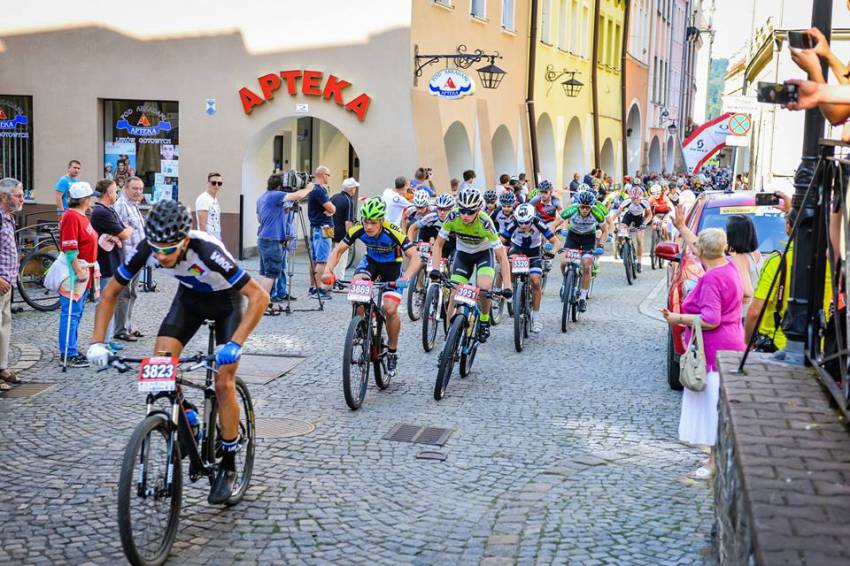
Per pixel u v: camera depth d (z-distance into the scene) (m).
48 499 7.14
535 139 35.16
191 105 25.03
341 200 19.41
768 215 11.94
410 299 15.73
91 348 6.12
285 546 6.35
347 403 9.90
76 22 25.12
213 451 6.72
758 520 3.44
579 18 41.81
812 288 5.59
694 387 7.57
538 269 14.60
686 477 7.89
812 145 6.25
